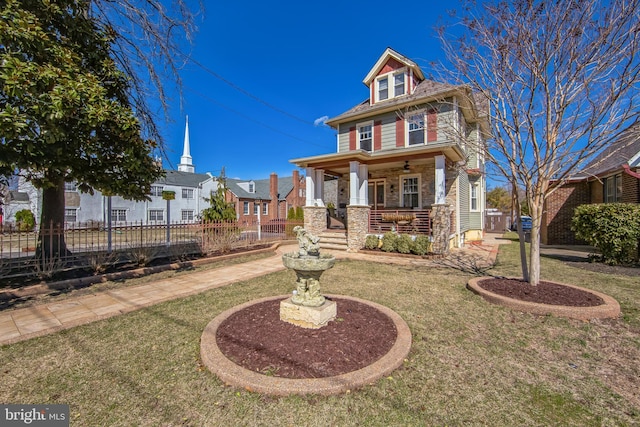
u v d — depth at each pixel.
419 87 12.78
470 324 3.72
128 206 24.25
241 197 30.36
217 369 2.53
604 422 2.04
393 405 2.19
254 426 1.98
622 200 9.46
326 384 2.30
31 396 2.30
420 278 6.29
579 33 4.07
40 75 3.88
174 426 1.98
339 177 15.19
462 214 12.19
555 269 7.00
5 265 5.81
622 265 7.28
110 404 2.21
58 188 6.53
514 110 4.71
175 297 4.93
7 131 3.70
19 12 3.97
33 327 3.65
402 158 10.21
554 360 2.86
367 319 3.62
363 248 10.47
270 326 3.38
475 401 2.25
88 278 5.89
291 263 3.37
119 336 3.38
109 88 5.89
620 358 2.90
